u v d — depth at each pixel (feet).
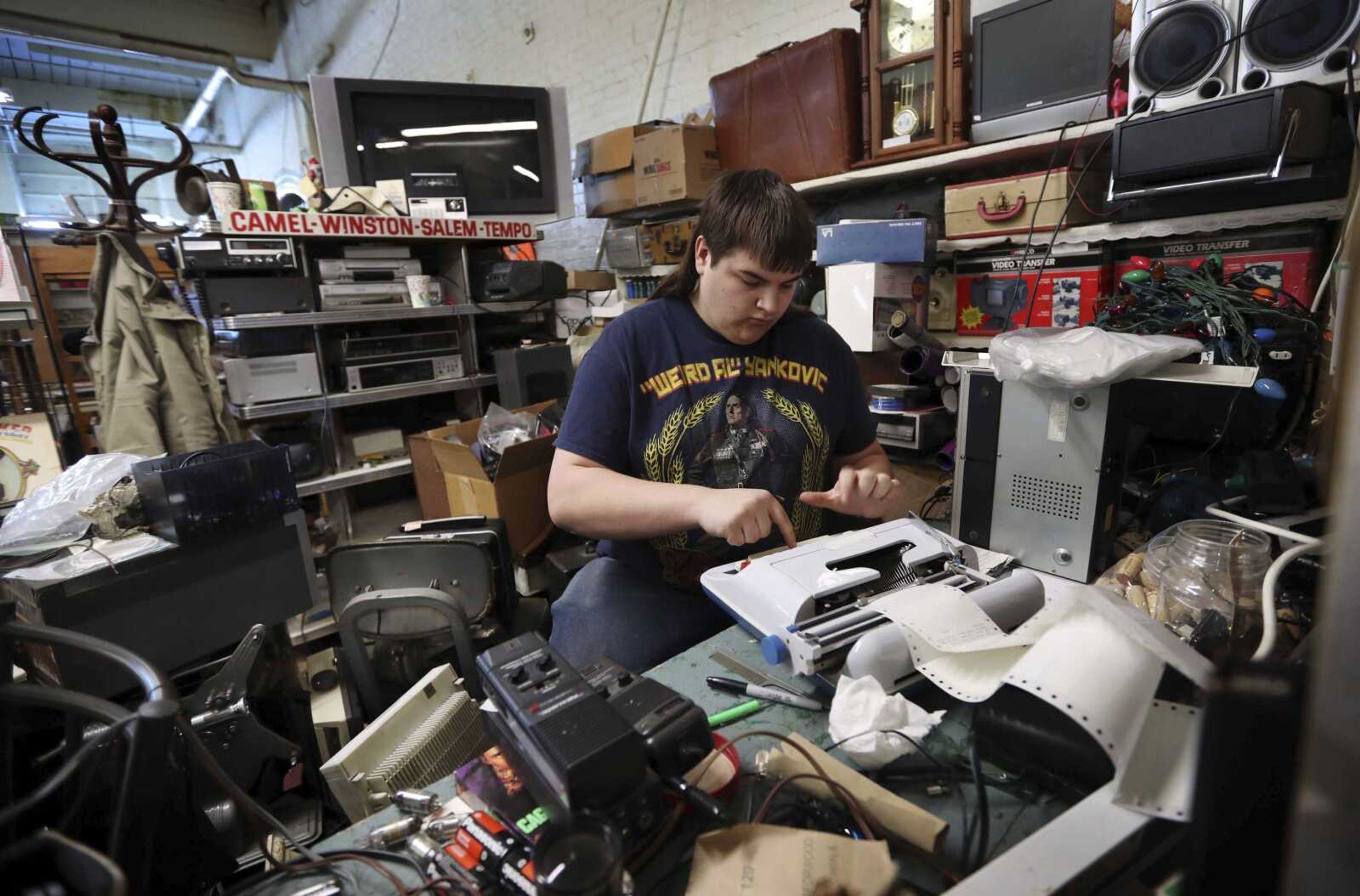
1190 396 3.72
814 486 3.82
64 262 9.43
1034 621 2.08
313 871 1.73
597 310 9.59
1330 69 3.50
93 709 1.73
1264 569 2.61
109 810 1.94
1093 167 4.91
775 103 6.59
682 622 3.59
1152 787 1.55
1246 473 3.07
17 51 15.72
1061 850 1.38
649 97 9.50
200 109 20.20
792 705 2.23
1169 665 1.84
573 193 9.45
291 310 6.68
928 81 5.56
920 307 5.69
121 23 15.39
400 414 8.24
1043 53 4.81
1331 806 0.90
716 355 3.64
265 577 4.65
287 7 17.20
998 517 3.45
